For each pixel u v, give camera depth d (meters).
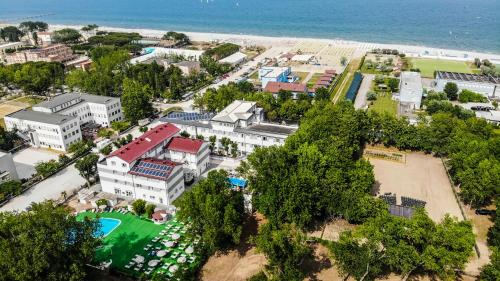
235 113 183.88
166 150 164.25
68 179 162.00
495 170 133.12
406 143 180.38
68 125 187.38
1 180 152.12
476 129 177.88
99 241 103.81
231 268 112.06
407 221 103.25
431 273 107.56
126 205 141.62
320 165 135.12
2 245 88.06
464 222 100.19
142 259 113.12
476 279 106.12
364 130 186.12
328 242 119.44
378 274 107.19
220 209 114.94
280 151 137.88
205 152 166.62
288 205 117.38
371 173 136.25
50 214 95.94
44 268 89.12
